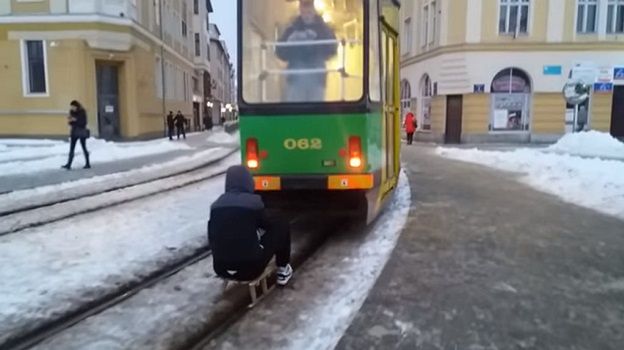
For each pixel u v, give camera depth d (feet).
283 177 21.76
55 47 82.84
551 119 86.84
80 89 83.41
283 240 16.79
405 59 111.96
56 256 20.44
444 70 89.45
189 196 34.01
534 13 85.35
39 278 17.92
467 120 87.97
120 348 13.16
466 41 86.38
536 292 16.03
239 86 22.15
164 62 112.78
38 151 63.10
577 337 13.01
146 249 21.52
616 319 14.07
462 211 28.17
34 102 84.28
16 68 83.87
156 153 68.49
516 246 21.12
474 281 16.98
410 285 16.60
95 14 82.02
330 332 13.52
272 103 21.81
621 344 12.64
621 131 88.53
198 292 16.97
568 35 85.30
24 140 80.89
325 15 21.53
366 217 22.75
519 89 87.45
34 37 82.94
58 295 16.43
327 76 21.58
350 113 21.29
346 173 21.43
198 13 179.73
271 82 21.97
